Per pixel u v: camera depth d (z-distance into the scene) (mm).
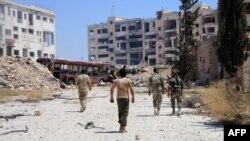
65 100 30188
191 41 37781
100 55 148250
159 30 126438
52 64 50219
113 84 13562
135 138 12008
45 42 100562
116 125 15172
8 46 87188
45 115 19234
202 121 16047
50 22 103250
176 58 38219
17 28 90875
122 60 141125
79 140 11938
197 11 37938
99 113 19844
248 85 23438
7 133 13492
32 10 95875
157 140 11773
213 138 11914
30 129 14375
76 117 18047
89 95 36000
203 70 51219
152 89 18422
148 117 17672
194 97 22891
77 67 52125
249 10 35438
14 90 37469
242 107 16938
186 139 11875
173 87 18203
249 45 25203
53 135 12922
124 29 140500
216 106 17953
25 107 24344
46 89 42781
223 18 24562
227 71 24625
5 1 86375
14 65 47125
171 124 15234
